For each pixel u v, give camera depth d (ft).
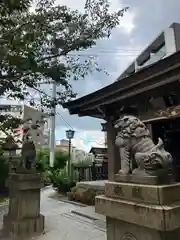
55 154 55.83
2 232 18.13
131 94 18.33
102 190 27.73
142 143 8.64
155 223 7.07
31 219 17.87
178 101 16.93
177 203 7.60
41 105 23.07
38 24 17.21
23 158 19.19
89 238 16.62
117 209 8.38
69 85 22.40
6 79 19.10
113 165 22.24
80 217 22.44
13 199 18.51
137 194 8.01
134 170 8.66
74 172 40.60
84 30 20.34
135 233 7.98
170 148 19.72
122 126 9.15
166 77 15.58
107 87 20.06
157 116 17.67
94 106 22.49
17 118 22.47
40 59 19.53
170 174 8.36
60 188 37.50
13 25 16.79
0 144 24.18
